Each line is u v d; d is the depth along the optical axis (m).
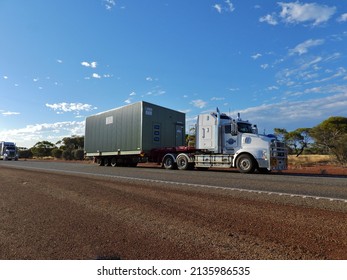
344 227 4.51
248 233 4.35
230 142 16.09
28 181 11.28
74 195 7.85
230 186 9.13
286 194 7.46
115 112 22.78
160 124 21.23
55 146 70.06
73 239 4.20
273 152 14.77
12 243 4.08
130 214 5.62
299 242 3.93
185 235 4.30
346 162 21.53
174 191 8.25
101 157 24.89
